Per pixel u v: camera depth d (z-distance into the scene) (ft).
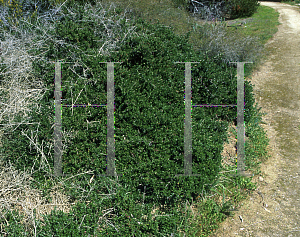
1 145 11.15
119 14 18.89
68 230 8.75
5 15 17.74
